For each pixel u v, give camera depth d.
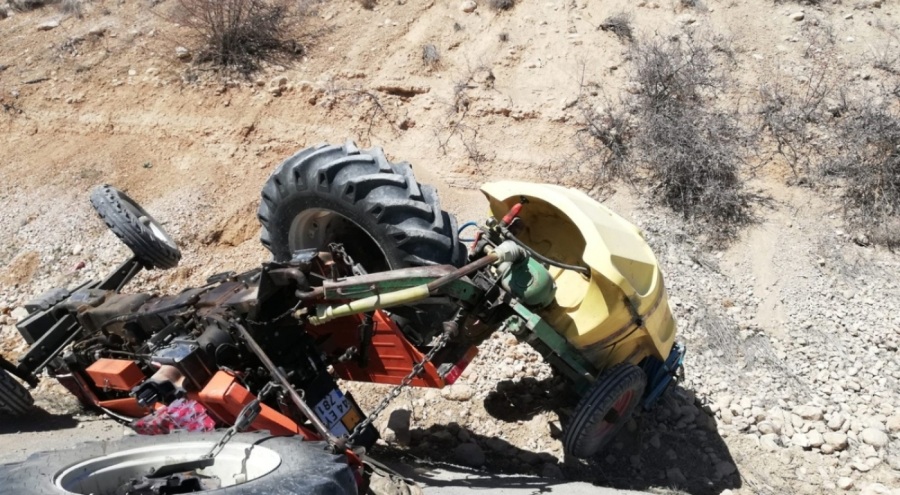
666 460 5.95
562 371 5.53
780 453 6.01
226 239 8.41
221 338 4.77
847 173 8.60
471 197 8.62
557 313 5.22
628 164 8.73
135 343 5.45
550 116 9.16
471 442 6.02
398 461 5.55
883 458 5.93
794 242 8.12
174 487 3.53
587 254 5.07
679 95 9.19
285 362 4.93
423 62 9.82
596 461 5.89
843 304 7.49
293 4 10.79
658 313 5.46
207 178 8.95
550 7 10.45
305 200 5.53
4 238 8.73
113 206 6.30
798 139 8.98
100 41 10.80
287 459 3.71
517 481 5.15
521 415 6.26
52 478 3.38
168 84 9.91
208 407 4.56
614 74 9.54
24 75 10.53
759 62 9.74
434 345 4.91
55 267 8.40
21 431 5.75
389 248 5.17
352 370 5.44
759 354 6.99
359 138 9.23
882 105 8.90
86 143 9.65
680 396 6.46
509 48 9.95
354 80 9.72
